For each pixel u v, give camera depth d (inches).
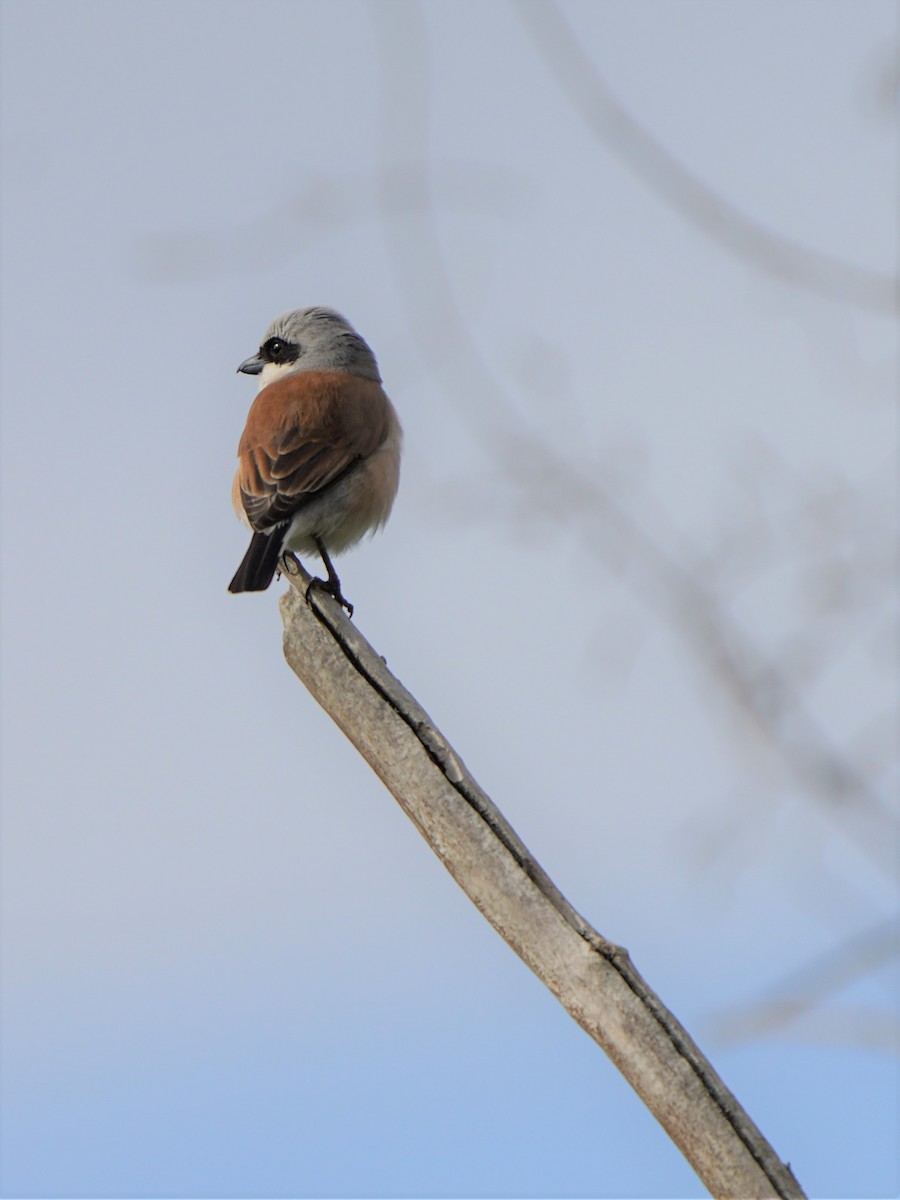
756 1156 241.8
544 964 260.2
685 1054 247.4
